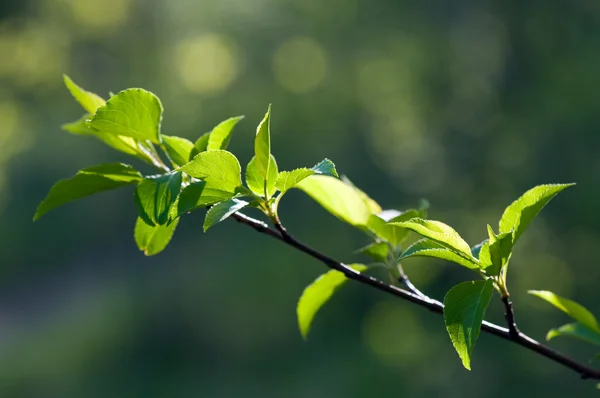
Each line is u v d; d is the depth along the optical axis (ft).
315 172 4.96
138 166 58.23
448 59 57.52
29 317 59.47
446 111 57.47
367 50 60.64
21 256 63.05
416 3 58.85
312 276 54.29
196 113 59.93
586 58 50.29
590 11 52.03
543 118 50.11
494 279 5.15
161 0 68.95
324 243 54.08
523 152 52.13
